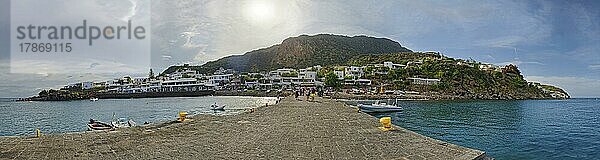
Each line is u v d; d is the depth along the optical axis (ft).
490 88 411.54
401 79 416.67
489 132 93.09
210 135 38.29
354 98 305.32
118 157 27.91
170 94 417.49
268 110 80.84
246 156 27.84
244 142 33.88
